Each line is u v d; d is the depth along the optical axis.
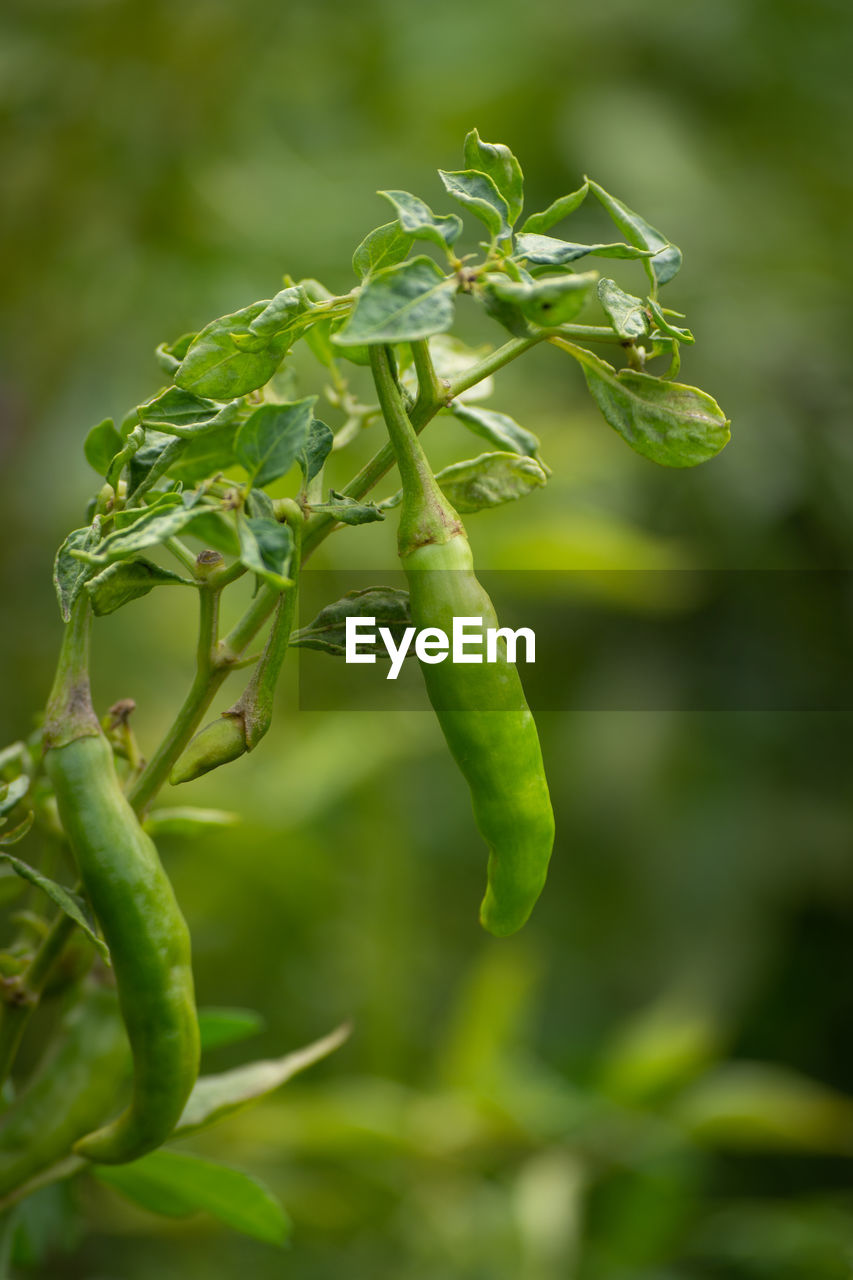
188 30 1.20
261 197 1.28
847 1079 1.45
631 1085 1.10
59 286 1.21
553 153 1.48
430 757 1.49
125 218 1.23
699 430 0.50
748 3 1.61
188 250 1.24
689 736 1.48
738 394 1.43
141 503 0.52
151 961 0.49
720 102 1.60
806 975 1.47
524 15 1.52
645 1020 1.33
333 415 1.19
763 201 1.54
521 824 0.49
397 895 1.23
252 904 1.25
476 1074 1.09
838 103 1.63
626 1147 1.09
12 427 1.20
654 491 1.45
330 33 1.38
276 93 1.34
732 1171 1.39
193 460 0.54
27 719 1.21
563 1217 0.99
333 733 1.18
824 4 1.64
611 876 1.46
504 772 0.49
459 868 1.49
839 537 1.46
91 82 1.18
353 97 1.43
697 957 1.39
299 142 1.39
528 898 0.50
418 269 0.47
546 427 1.30
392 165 1.38
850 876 1.41
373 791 1.23
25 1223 0.61
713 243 1.48
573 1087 1.29
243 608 1.35
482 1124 1.07
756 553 1.46
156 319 1.24
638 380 0.51
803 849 1.42
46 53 1.18
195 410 0.52
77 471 1.25
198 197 1.24
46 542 1.24
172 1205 0.59
